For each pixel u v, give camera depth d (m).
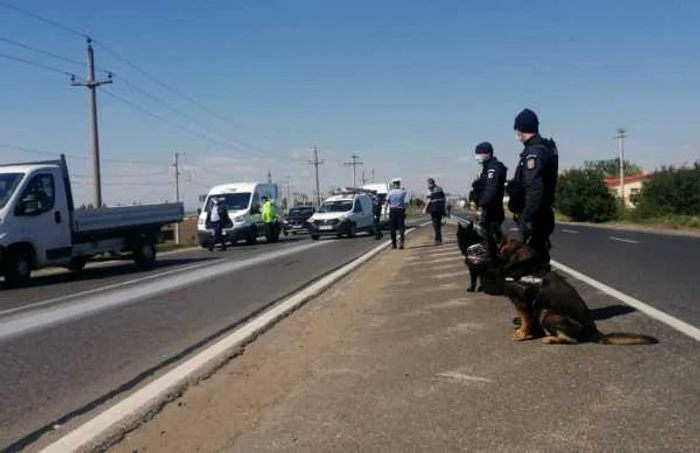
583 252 17.55
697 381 5.49
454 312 8.81
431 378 5.82
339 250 22.19
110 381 6.34
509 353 6.52
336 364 6.47
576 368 5.93
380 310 9.37
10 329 9.21
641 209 50.12
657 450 4.20
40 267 15.46
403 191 20.17
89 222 16.42
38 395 5.94
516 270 6.91
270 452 4.35
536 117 7.60
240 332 8.33
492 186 10.23
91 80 39.25
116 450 4.54
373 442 4.45
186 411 5.29
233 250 26.53
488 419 4.79
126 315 10.09
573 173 57.66
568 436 4.44
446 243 21.27
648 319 7.93
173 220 19.83
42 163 15.92
